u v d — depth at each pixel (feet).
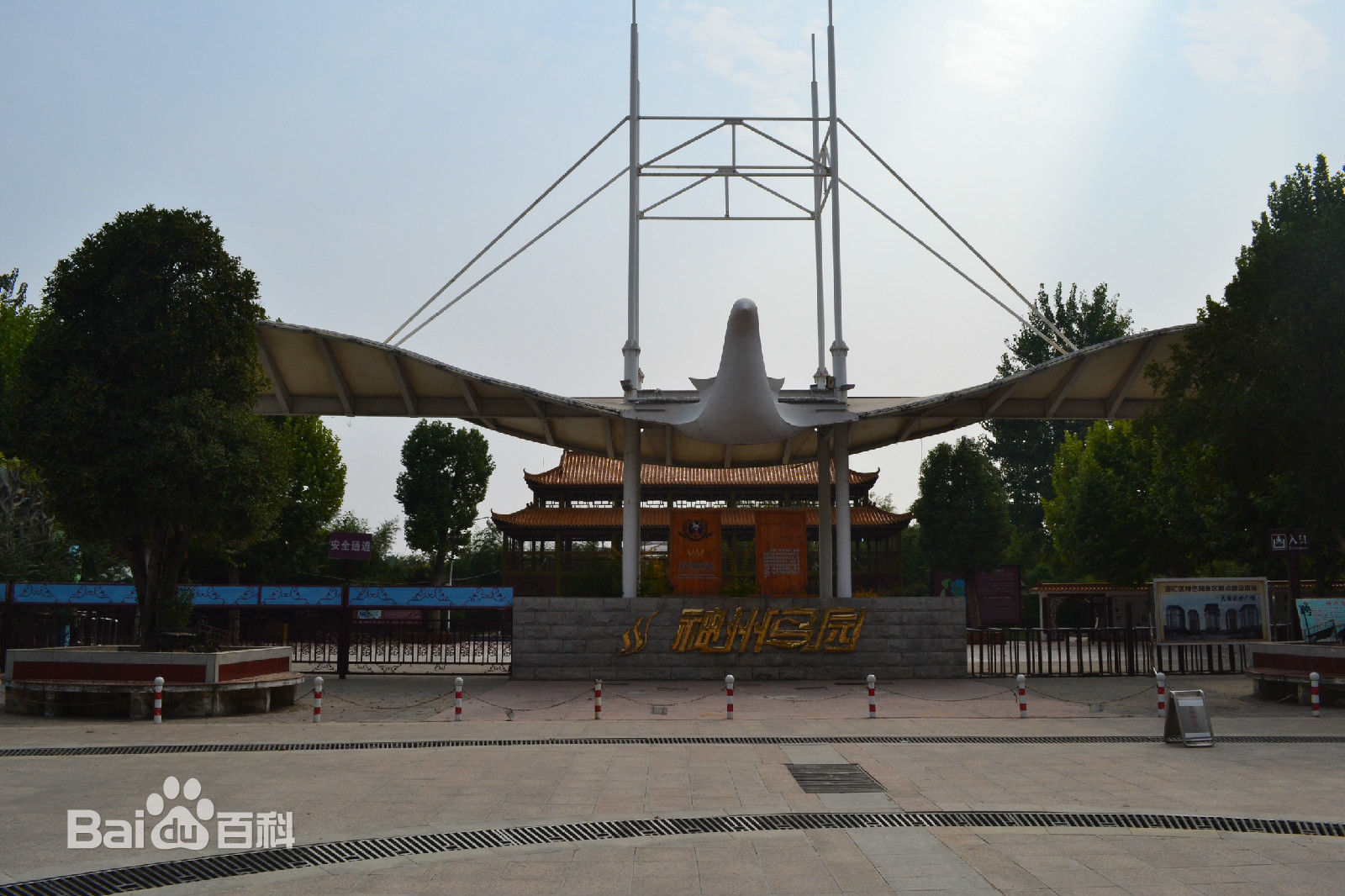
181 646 67.05
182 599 70.03
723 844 29.45
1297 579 84.84
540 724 57.72
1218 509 118.42
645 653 84.38
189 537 69.26
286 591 88.17
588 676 84.33
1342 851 28.30
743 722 58.08
